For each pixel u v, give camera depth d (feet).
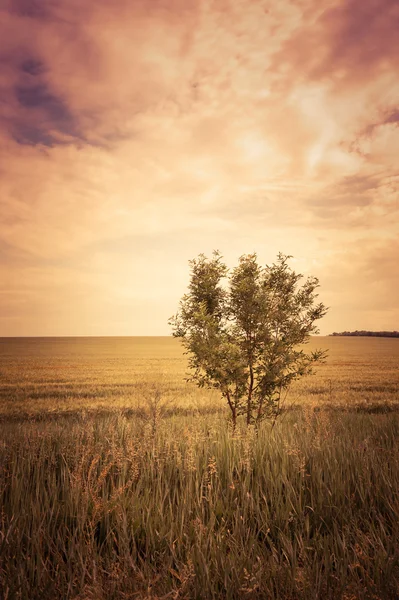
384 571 10.36
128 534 13.01
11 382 95.35
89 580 10.25
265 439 22.80
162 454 19.17
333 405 55.06
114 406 56.59
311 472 17.54
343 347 323.57
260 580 9.91
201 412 50.80
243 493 15.37
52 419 43.70
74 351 291.58
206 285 30.99
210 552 11.41
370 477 17.19
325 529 13.80
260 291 30.19
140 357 225.15
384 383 88.74
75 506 14.32
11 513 13.87
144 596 9.27
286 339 30.27
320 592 9.73
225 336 30.71
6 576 10.27
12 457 19.80
